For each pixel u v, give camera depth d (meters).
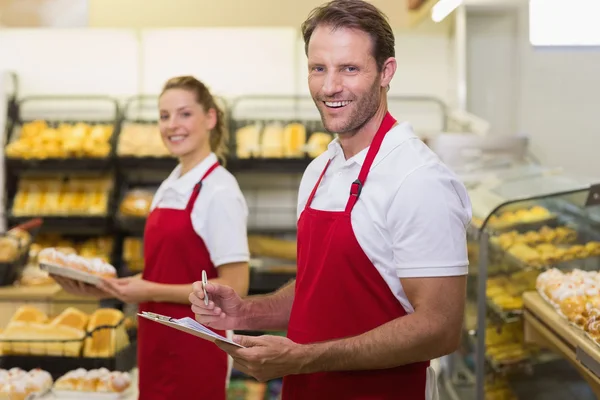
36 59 4.61
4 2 4.70
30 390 2.45
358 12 1.54
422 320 1.47
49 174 4.38
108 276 2.56
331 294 1.61
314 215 1.66
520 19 4.48
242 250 2.36
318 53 1.55
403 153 1.55
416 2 4.53
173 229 2.37
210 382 2.39
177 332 2.35
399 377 1.62
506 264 2.78
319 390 1.66
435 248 1.48
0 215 4.18
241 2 4.93
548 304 2.63
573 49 4.27
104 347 2.62
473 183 3.51
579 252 2.79
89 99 4.56
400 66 4.68
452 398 3.24
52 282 3.17
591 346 2.17
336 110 1.56
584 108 4.30
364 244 1.56
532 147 4.44
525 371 2.80
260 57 4.62
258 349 1.47
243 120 4.50
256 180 4.64
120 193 4.39
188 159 2.48
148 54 4.61
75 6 4.75
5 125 4.26
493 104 4.59
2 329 2.78
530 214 2.83
